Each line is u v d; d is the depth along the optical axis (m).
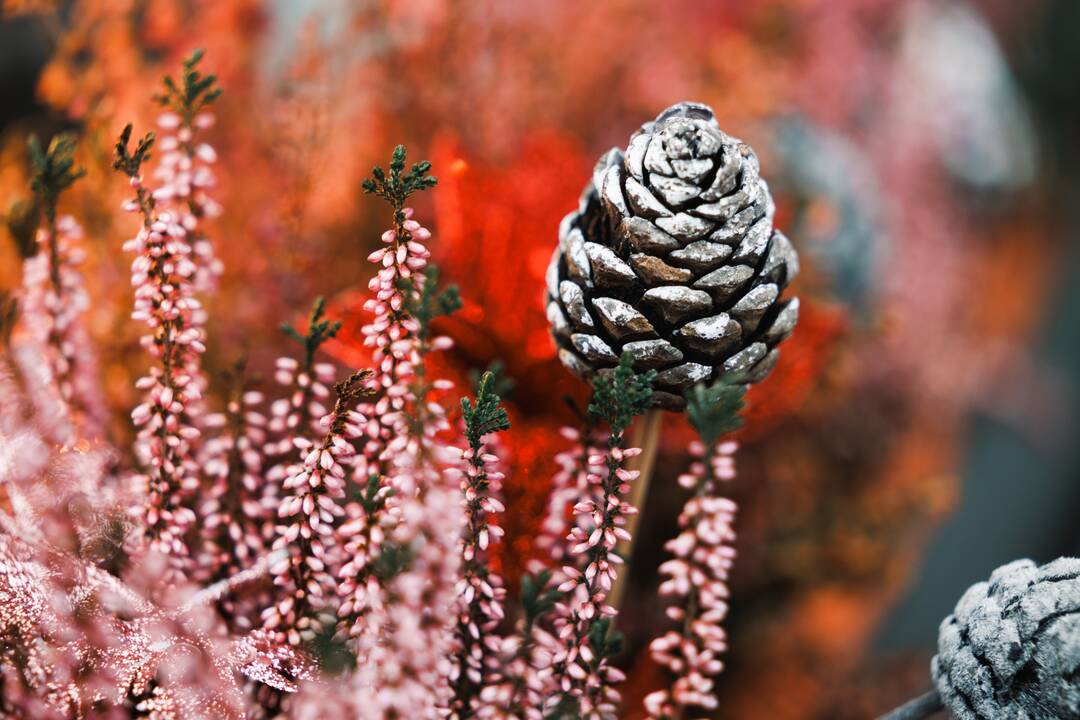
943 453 0.85
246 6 0.54
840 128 0.78
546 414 0.46
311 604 0.39
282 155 0.50
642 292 0.37
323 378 0.40
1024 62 1.41
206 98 0.40
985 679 0.37
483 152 0.52
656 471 0.50
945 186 1.06
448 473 0.38
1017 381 1.12
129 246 0.39
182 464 0.40
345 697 0.38
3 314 0.43
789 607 0.58
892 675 0.67
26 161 0.49
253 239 0.49
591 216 0.39
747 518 0.55
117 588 0.39
